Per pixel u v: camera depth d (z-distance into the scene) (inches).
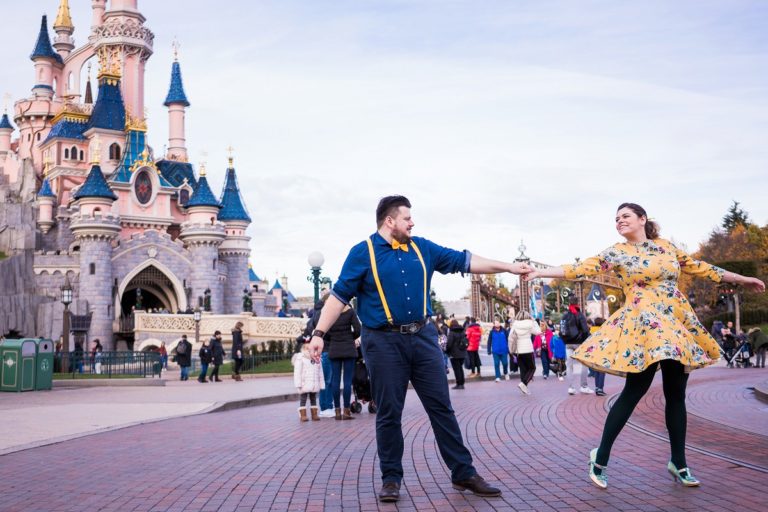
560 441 331.6
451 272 235.8
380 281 224.1
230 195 3348.9
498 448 316.2
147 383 940.0
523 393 633.6
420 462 286.0
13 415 494.9
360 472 270.2
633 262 228.7
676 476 229.0
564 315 619.5
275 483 251.8
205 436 386.9
